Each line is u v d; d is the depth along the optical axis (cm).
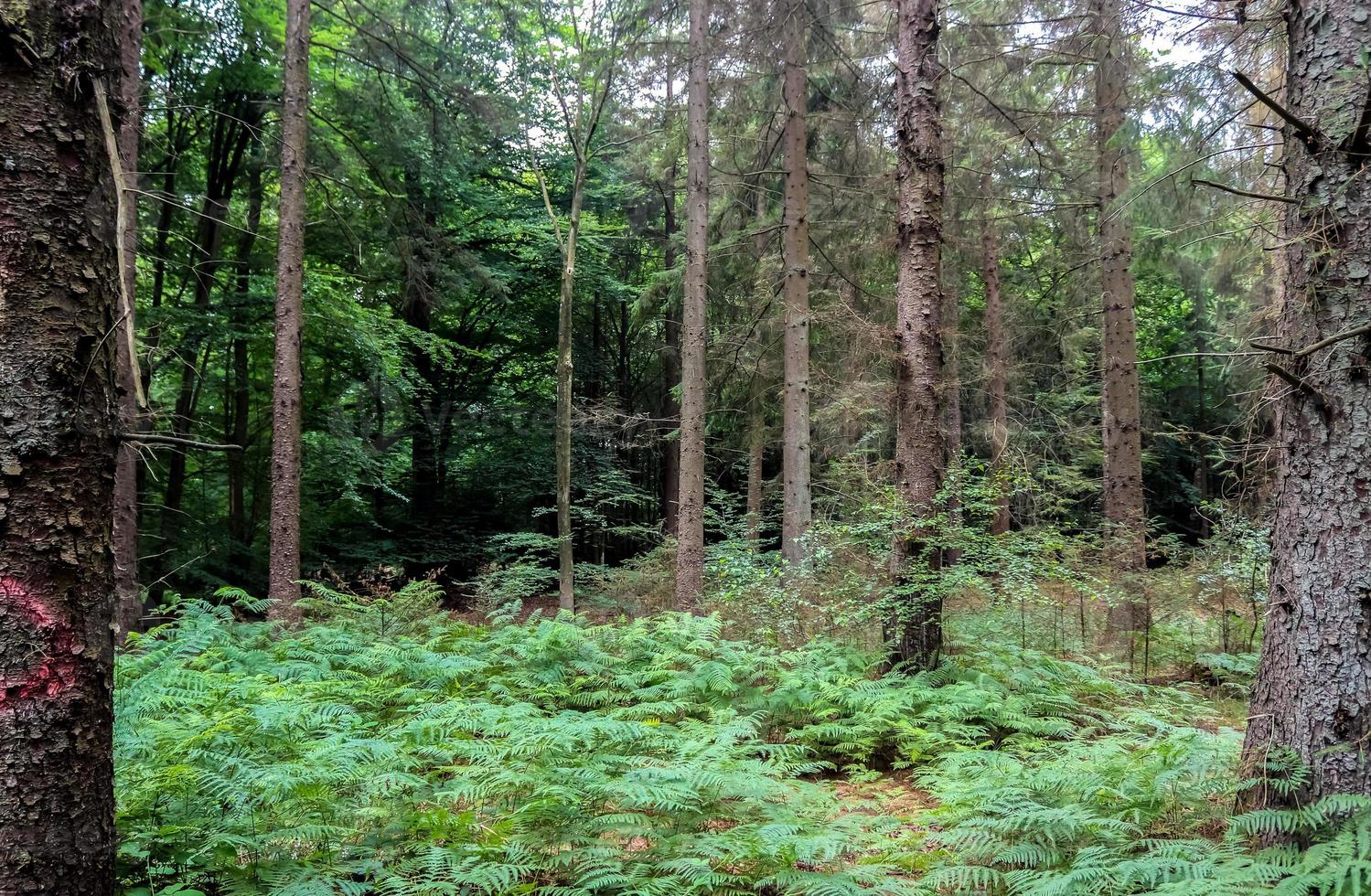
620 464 1986
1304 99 331
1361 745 300
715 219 1425
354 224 1406
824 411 1210
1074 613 852
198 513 1499
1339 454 312
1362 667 303
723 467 2022
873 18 1175
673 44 1120
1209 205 833
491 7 1316
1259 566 705
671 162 1534
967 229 1335
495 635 782
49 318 210
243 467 1475
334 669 669
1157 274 1258
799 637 755
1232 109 684
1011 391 1518
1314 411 320
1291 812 306
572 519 1984
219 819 338
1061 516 1302
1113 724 537
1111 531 883
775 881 337
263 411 1562
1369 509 305
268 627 788
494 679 622
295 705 445
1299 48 335
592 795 376
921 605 644
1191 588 784
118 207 227
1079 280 1247
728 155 1353
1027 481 729
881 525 695
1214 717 618
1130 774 386
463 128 1397
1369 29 311
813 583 763
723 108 1232
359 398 1538
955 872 326
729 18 1095
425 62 1383
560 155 1862
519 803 393
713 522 1466
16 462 203
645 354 2262
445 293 1548
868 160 1272
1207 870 288
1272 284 830
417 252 1419
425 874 326
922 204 668
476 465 1831
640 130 1413
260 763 387
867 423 1334
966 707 552
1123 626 816
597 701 626
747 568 839
